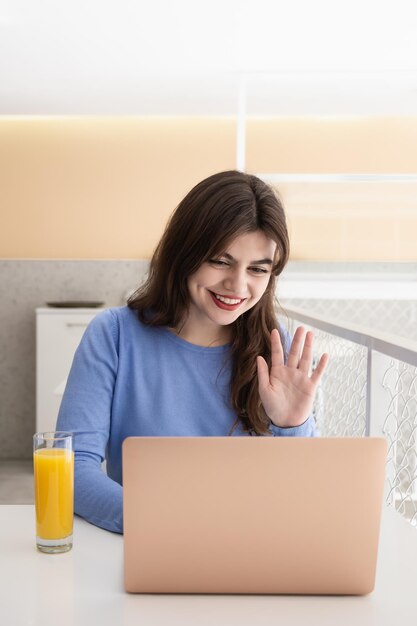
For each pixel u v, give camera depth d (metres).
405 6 2.86
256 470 0.92
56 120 4.66
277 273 1.37
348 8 2.88
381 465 0.92
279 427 1.29
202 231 1.27
